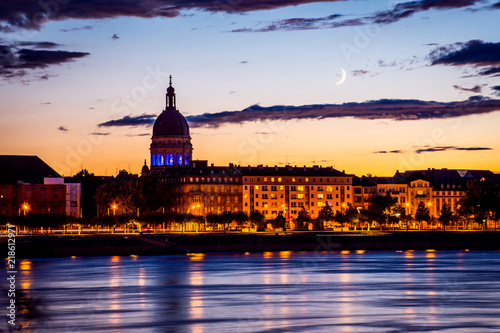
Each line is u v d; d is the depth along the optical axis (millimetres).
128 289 169750
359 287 173750
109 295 160875
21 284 177000
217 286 174750
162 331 125750
